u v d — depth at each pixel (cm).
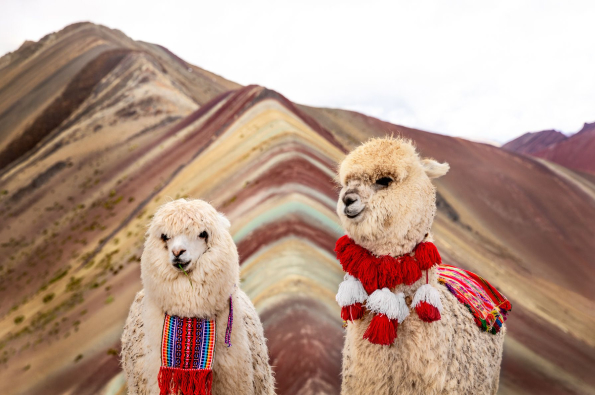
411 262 354
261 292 937
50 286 2736
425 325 360
